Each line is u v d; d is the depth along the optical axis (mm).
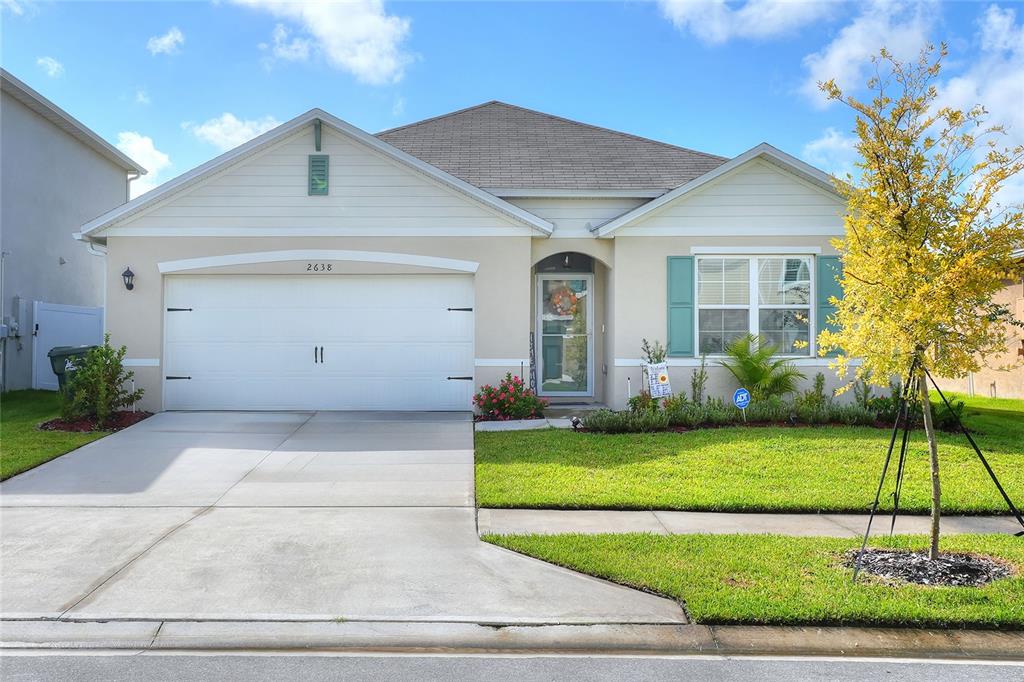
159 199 12500
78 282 19406
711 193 12852
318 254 12641
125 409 12469
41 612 4957
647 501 7465
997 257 5438
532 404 12180
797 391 12727
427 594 5250
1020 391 16281
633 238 12867
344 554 6055
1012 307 16516
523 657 4465
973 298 5359
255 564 5812
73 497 7758
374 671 4258
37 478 8516
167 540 6387
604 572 5559
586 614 4934
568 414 12859
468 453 9734
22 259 16891
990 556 5938
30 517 7047
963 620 4750
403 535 6555
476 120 17109
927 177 5586
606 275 13938
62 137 18578
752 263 12945
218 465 9125
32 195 17297
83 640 4656
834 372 12773
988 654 4520
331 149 12648
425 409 12812
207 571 5660
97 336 18859
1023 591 5156
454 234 12688
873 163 5695
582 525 6852
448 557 5992
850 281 5863
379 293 12820
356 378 12805
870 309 5707
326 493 7945
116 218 12438
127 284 12469
